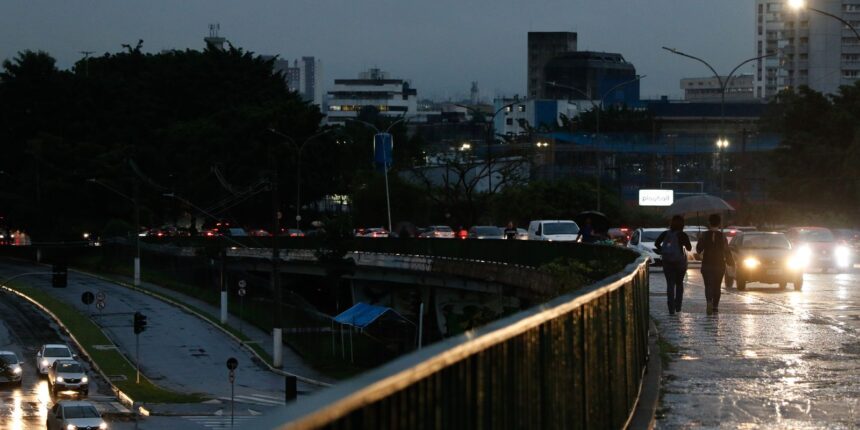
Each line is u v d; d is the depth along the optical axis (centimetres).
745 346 2573
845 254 7375
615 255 4025
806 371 2170
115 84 18338
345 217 11269
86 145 16700
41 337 10738
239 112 17250
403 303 10906
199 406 7388
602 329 1378
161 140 18075
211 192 16425
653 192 15325
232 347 9725
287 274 13000
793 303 3969
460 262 8494
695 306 3853
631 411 1677
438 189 15938
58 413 6462
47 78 17712
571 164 17750
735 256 5028
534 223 8975
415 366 608
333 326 8775
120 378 8550
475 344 743
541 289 5838
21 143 17575
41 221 16425
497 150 18025
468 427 747
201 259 12525
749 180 14500
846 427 1633
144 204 16462
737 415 1717
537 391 990
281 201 16700
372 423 550
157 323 10944
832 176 13888
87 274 14875
